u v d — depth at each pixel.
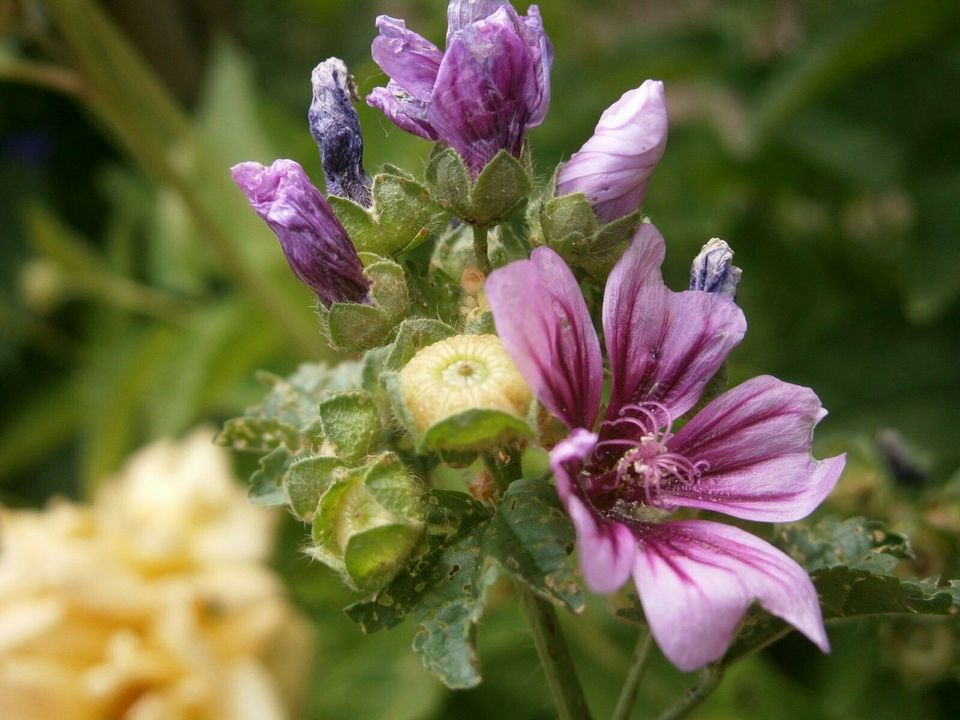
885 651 0.11
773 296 0.20
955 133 0.18
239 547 0.13
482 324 0.08
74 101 0.24
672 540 0.07
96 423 0.19
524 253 0.09
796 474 0.08
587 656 0.15
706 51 0.20
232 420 0.10
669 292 0.08
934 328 0.17
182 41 0.22
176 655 0.12
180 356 0.17
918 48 0.19
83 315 0.23
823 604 0.08
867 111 0.19
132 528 0.13
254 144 0.18
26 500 0.22
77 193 0.24
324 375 0.11
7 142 0.24
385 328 0.08
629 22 0.26
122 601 0.12
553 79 0.21
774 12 0.21
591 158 0.08
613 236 0.08
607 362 0.09
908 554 0.09
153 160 0.16
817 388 0.17
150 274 0.21
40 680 0.11
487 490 0.08
